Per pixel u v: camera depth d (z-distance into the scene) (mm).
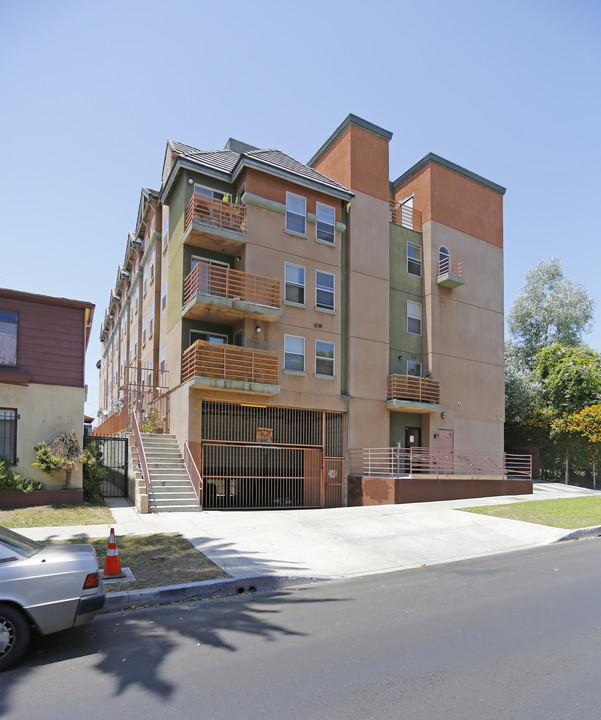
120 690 4547
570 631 5871
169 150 23250
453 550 11141
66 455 14320
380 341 22438
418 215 25422
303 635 5875
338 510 16156
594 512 15773
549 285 38750
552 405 29078
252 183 20062
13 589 5125
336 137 24078
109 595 7086
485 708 4098
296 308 20453
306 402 20078
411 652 5281
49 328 14992
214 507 17812
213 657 5262
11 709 4230
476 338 25562
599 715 3998
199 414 17906
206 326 20188
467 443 24391
